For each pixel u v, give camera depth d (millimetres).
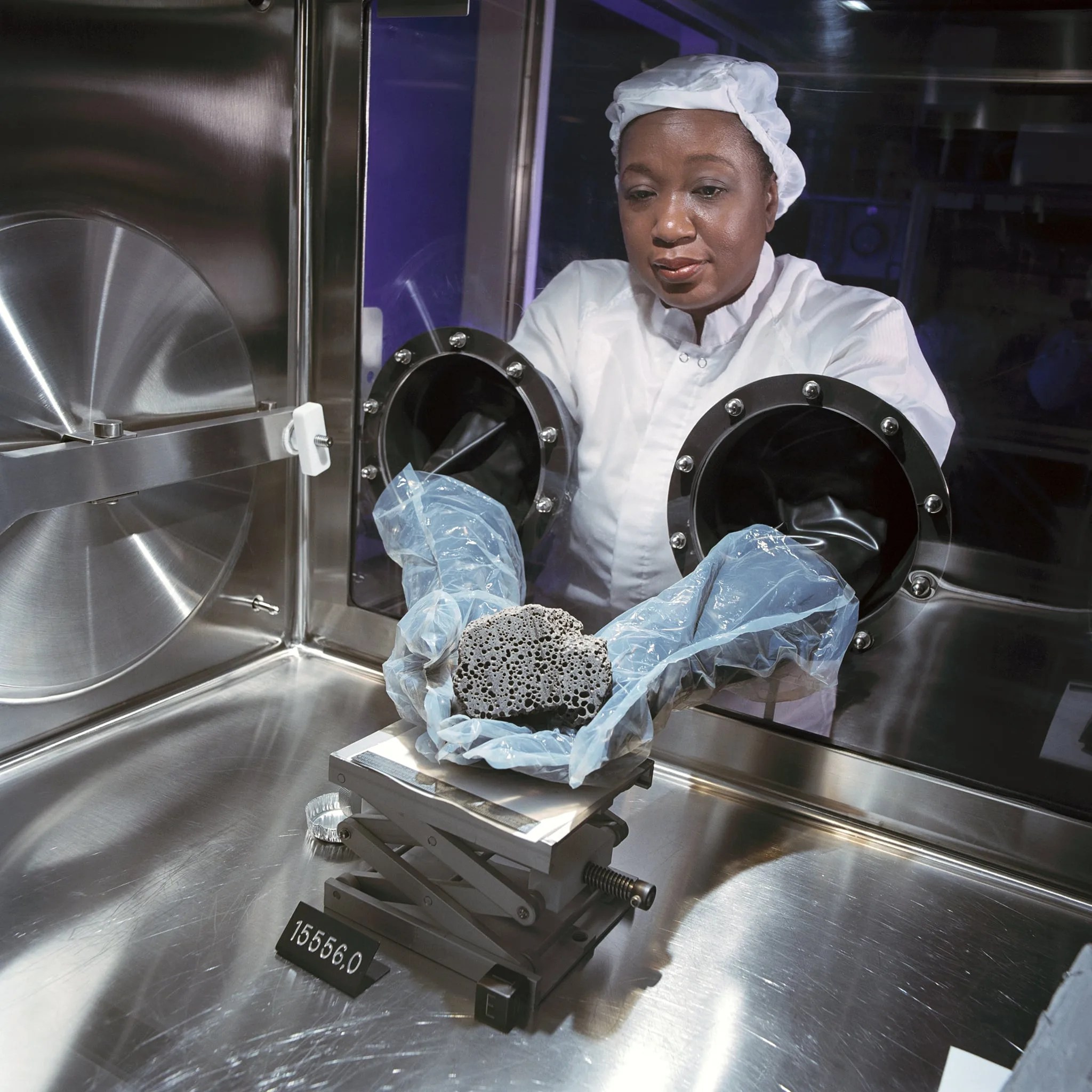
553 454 918
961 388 756
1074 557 743
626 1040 629
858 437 817
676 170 805
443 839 627
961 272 738
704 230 809
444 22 865
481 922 653
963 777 817
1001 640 781
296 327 1002
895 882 799
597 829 659
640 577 904
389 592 1031
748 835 842
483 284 912
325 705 990
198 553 941
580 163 844
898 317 766
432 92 888
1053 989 703
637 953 704
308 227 979
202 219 872
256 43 883
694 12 771
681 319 838
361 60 911
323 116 944
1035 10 676
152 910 706
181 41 817
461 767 644
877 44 727
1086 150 683
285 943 676
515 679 638
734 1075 612
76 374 792
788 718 863
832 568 774
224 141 876
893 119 735
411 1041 614
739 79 769
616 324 864
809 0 736
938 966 716
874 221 758
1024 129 699
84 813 802
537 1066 604
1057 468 736
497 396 953
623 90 808
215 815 812
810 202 776
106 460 787
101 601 856
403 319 957
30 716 850
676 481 869
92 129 764
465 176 893
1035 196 705
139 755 883
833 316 787
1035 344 725
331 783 858
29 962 652
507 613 661
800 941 729
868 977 700
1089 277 698
